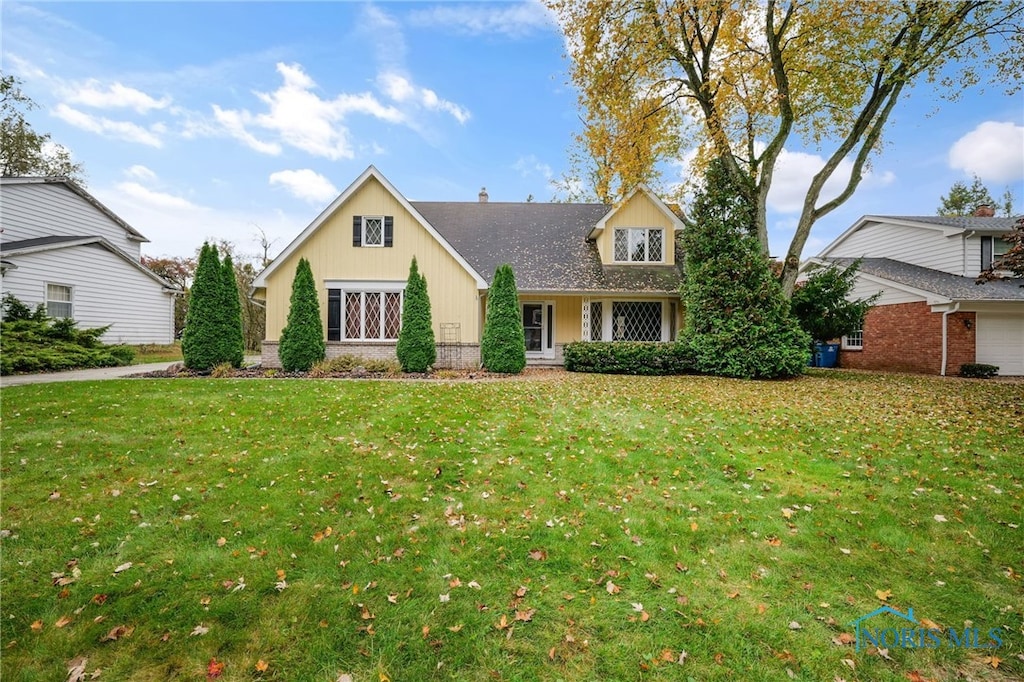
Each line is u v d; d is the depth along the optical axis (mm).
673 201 18922
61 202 18375
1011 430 6699
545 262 17531
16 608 2850
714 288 13703
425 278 15102
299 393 9047
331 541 3639
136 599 2957
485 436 6266
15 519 3838
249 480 4715
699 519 4086
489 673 2449
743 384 11648
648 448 5871
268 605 2922
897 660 2557
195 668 2457
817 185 14766
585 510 4230
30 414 6738
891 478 4973
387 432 6363
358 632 2725
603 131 16234
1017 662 2547
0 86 23875
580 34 14500
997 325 15703
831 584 3199
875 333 18375
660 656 2564
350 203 15273
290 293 15062
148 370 13484
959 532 3857
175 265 33938
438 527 3900
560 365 17000
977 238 17703
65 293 16484
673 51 14305
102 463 5027
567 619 2852
